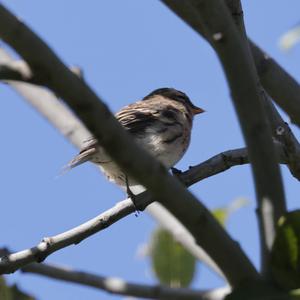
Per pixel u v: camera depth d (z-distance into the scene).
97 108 5.81
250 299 6.09
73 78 5.75
